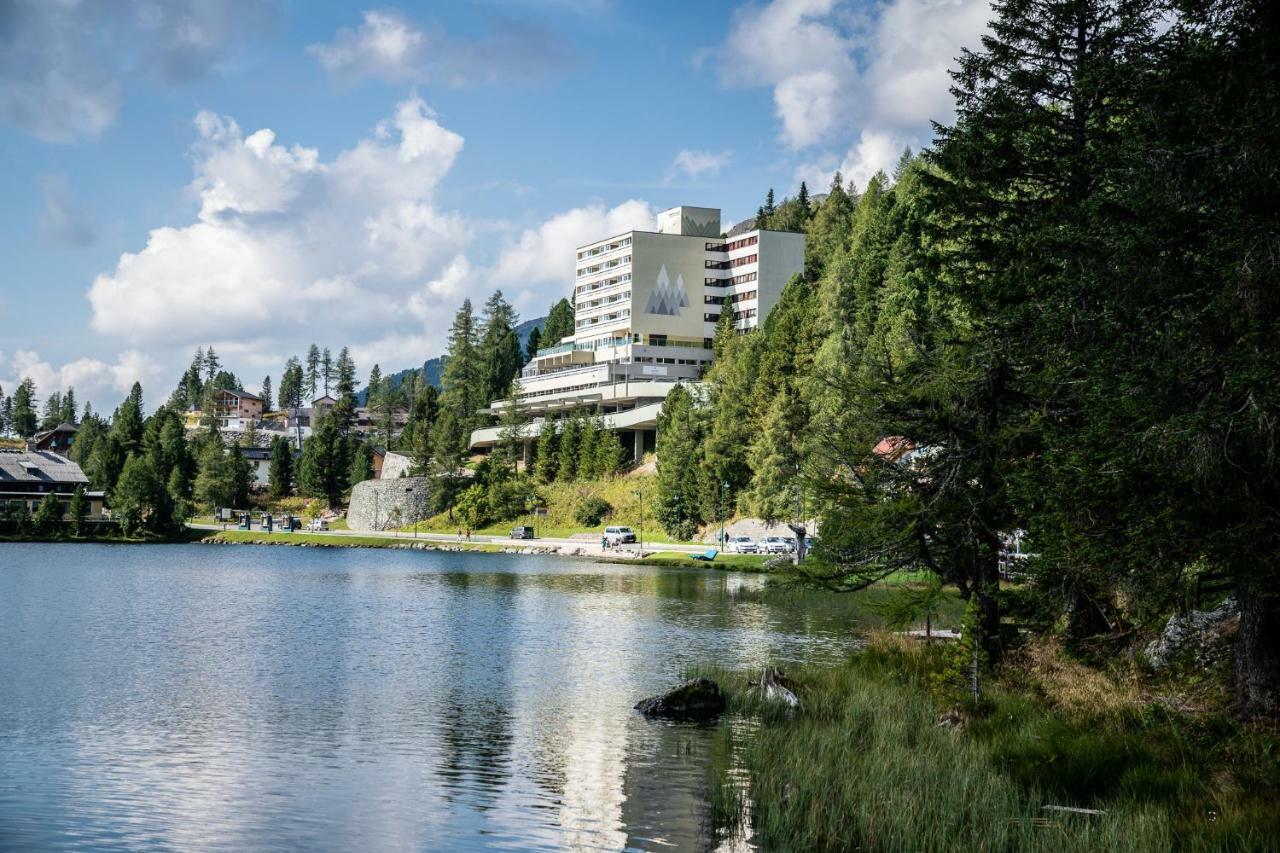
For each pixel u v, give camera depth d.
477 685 34.34
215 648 43.41
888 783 19.33
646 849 17.67
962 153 32.25
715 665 37.22
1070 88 30.44
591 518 131.00
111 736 26.59
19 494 145.75
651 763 23.47
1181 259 20.64
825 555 31.38
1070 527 21.55
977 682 25.72
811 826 17.89
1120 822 16.27
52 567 93.12
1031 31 31.45
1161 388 19.20
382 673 36.75
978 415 28.58
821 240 174.75
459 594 68.25
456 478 154.88
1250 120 18.91
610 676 36.03
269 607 60.31
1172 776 18.31
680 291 171.25
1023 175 32.00
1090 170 27.91
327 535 145.75
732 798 20.33
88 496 149.88
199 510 179.12
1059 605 26.48
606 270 176.88
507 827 19.06
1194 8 21.17
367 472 183.38
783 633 47.34
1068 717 23.06
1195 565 22.59
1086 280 23.34
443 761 23.92
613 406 159.62
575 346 185.75
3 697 31.98
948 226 33.88
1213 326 19.45
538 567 95.56
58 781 22.16
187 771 23.06
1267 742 18.81
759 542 98.12
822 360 93.38
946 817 17.66
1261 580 18.64
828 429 31.77
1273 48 19.78
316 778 22.45
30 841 18.08
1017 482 24.61
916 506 28.34
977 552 28.50
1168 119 21.22
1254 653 20.91
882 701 26.39
